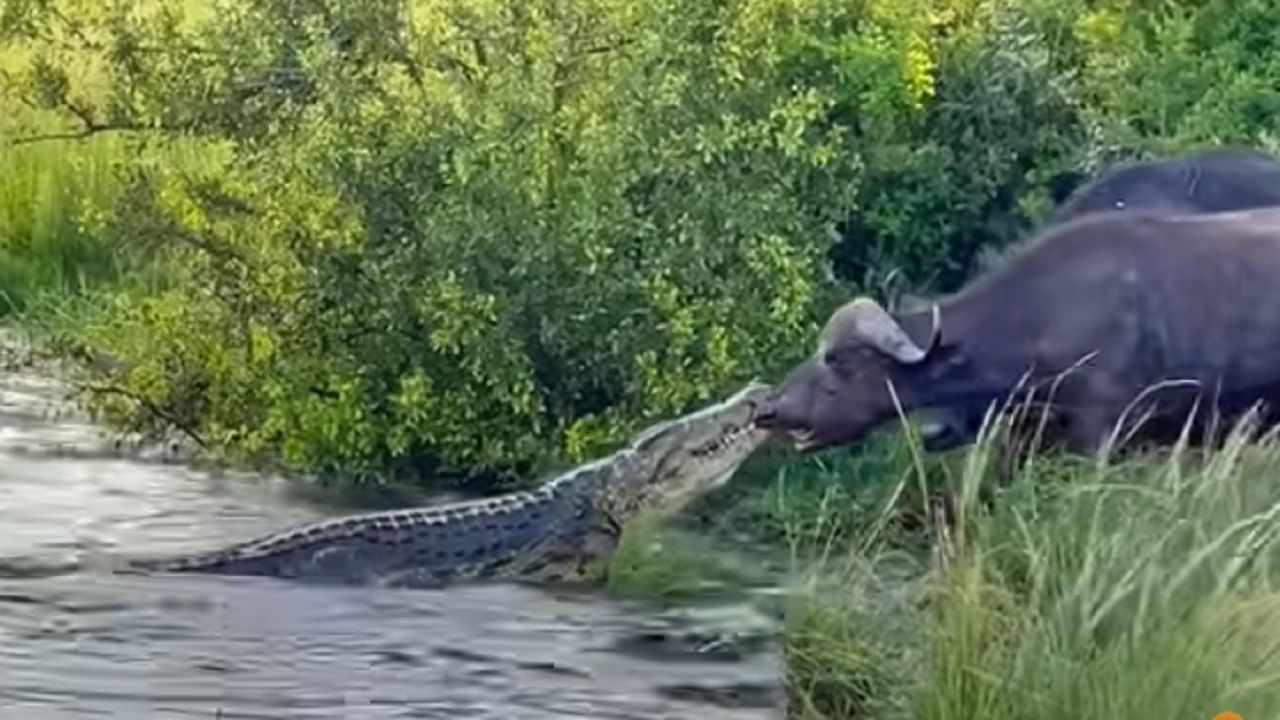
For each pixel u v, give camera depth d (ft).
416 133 46.62
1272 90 48.93
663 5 45.93
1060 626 30.19
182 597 37.58
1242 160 43.68
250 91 48.11
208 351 48.16
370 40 47.42
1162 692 28.81
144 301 49.52
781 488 42.88
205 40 48.62
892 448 42.24
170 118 48.52
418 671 33.96
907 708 30.86
